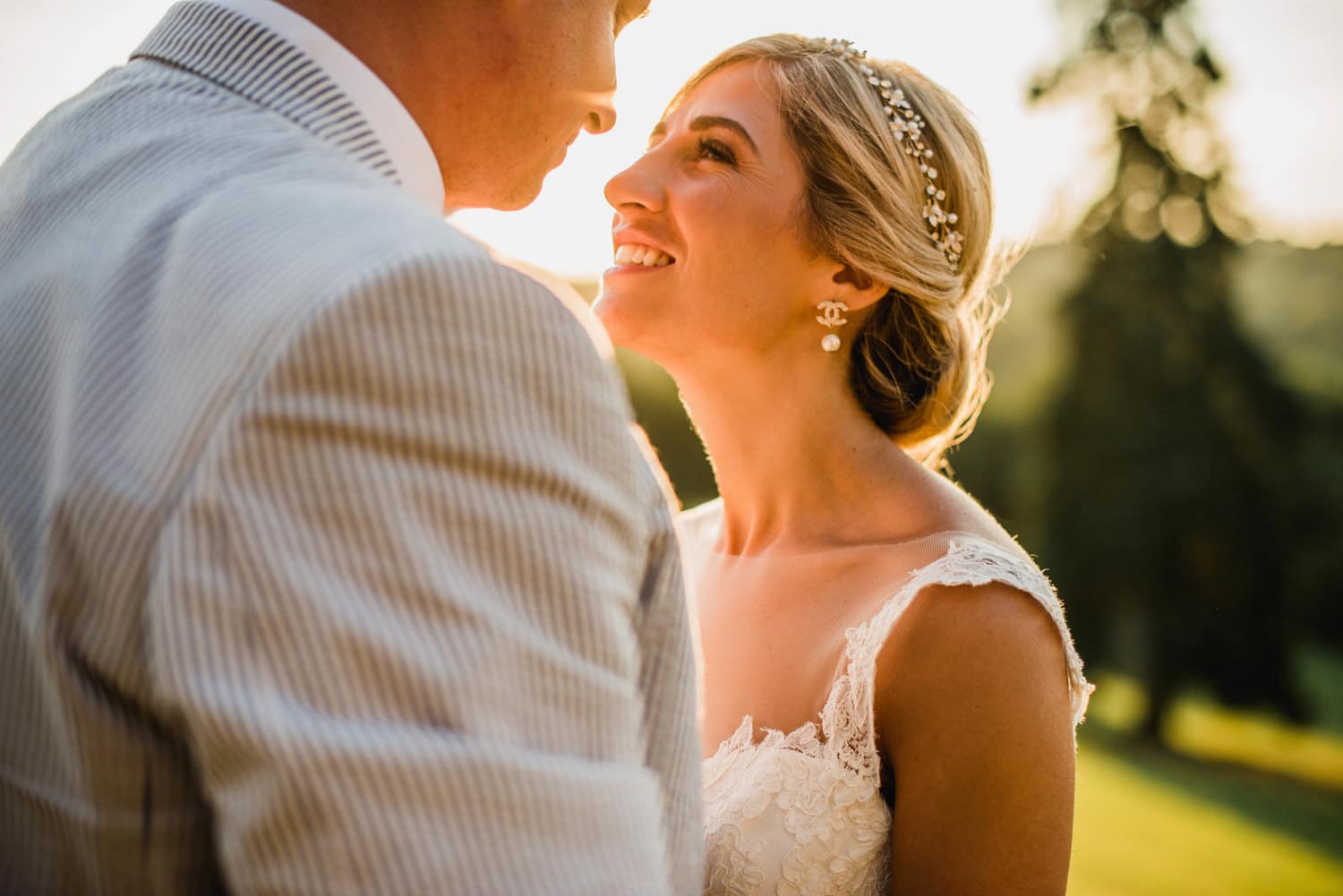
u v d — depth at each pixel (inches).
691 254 87.2
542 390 37.1
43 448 37.5
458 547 34.3
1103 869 432.8
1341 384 797.9
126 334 36.9
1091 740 750.5
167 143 42.9
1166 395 786.8
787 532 89.7
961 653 73.6
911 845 74.6
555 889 32.9
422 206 41.1
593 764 35.6
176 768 33.9
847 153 86.4
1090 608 792.9
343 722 31.5
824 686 79.6
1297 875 449.1
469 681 32.9
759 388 89.6
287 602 31.8
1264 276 813.2
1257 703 774.5
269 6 46.9
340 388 33.4
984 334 106.0
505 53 50.5
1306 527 786.8
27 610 34.9
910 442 94.8
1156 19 799.1
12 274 42.6
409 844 31.1
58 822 35.0
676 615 44.2
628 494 40.4
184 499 32.5
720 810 78.3
